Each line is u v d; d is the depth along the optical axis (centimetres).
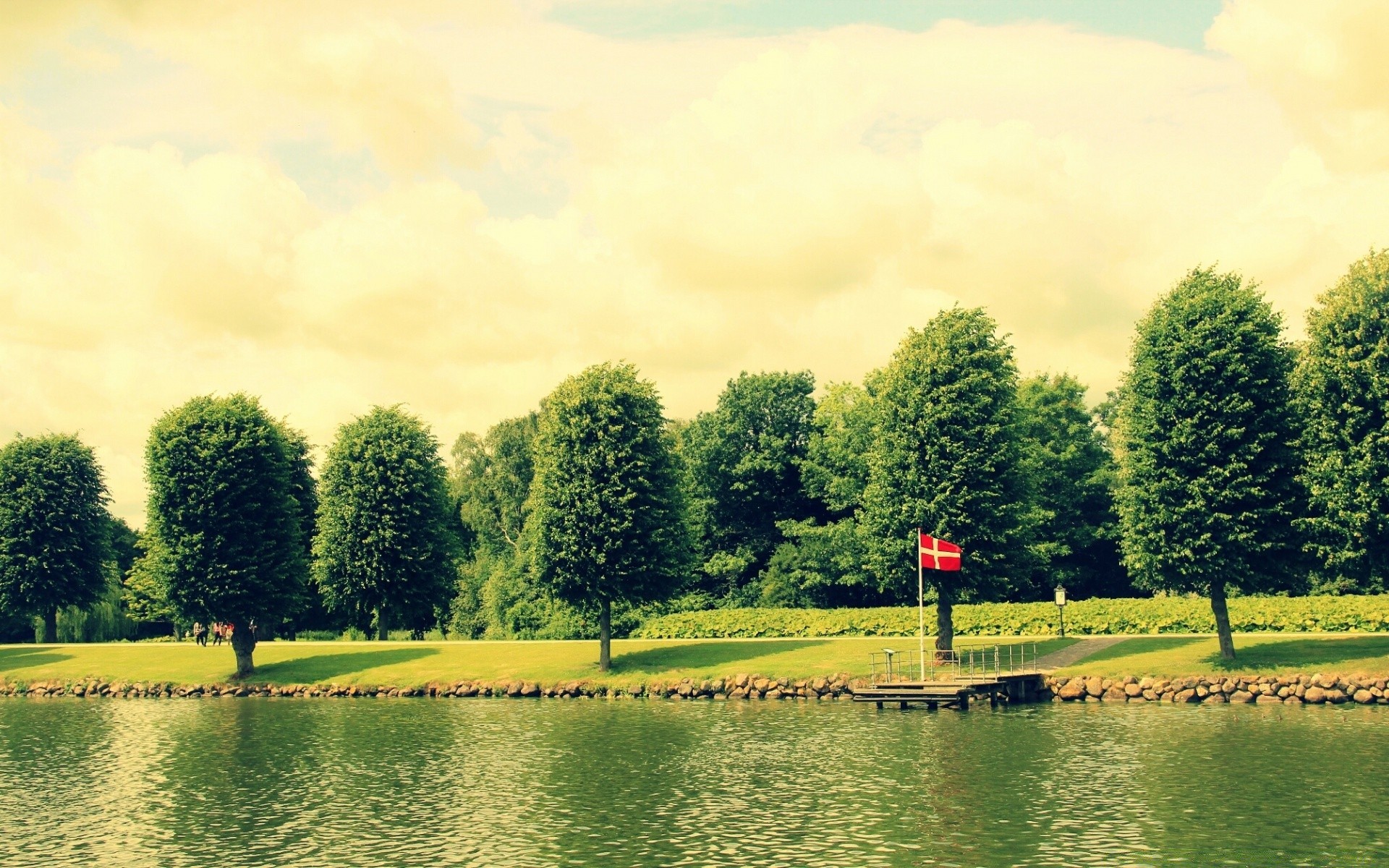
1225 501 5453
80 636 10962
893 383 6309
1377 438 5244
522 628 10038
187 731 5291
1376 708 4975
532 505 6900
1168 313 5669
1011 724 4841
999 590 6203
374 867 2944
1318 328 5522
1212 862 2792
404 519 8162
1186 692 5359
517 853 3034
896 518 6153
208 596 7019
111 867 3005
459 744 4744
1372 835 2975
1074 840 3003
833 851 2969
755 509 10312
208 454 7112
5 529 8906
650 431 6769
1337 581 7694
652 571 6638
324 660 7375
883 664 6212
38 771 4325
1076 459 9469
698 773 3994
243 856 3083
